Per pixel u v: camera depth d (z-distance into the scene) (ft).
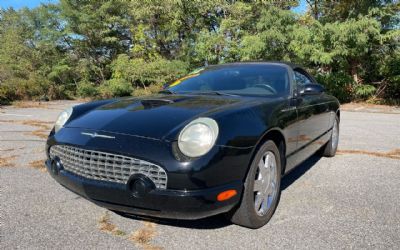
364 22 41.34
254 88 11.48
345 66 49.26
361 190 12.00
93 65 82.53
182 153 7.45
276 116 9.52
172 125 8.11
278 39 46.39
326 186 12.44
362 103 48.57
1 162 15.11
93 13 78.38
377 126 27.35
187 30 70.18
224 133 7.79
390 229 8.98
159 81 64.80
